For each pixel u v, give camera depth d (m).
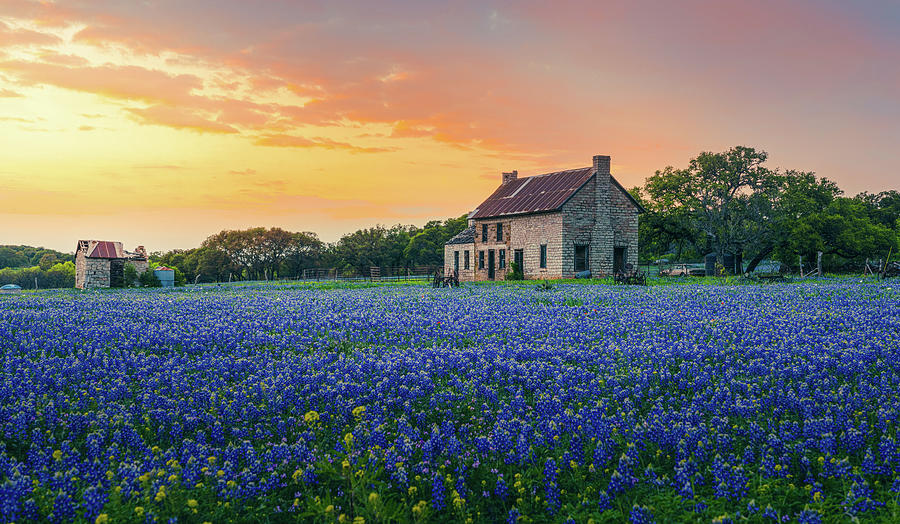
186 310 24.47
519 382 11.11
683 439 7.55
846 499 6.04
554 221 55.56
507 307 24.31
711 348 13.25
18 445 8.05
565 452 7.27
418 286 47.28
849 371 10.77
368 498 5.88
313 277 104.25
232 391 10.23
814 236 66.00
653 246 84.19
